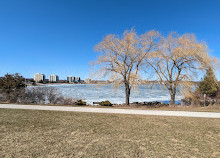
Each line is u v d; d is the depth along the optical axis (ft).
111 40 56.54
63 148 15.37
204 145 16.78
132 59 55.47
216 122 27.20
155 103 63.26
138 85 57.11
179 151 15.15
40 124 24.32
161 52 57.72
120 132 20.88
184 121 27.78
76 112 36.01
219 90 74.84
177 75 58.03
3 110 36.37
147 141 17.71
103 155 13.97
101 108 43.34
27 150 14.75
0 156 13.41
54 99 55.16
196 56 52.80
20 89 55.01
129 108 45.24
